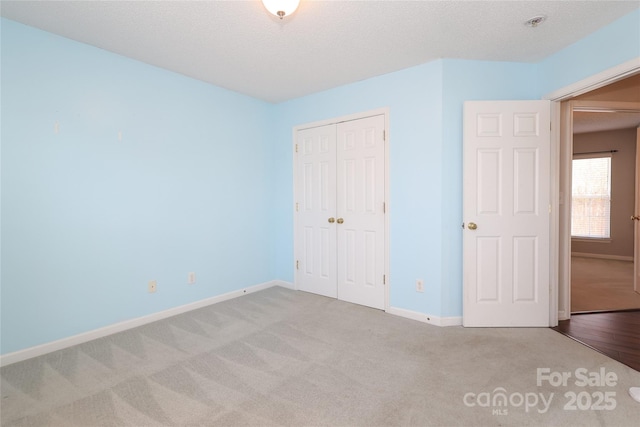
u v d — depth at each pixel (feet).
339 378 6.91
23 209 7.76
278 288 13.98
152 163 10.13
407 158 10.43
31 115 7.82
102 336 9.08
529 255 9.56
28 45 7.75
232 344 8.56
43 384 6.73
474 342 8.61
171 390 6.50
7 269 7.56
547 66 9.66
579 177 21.08
